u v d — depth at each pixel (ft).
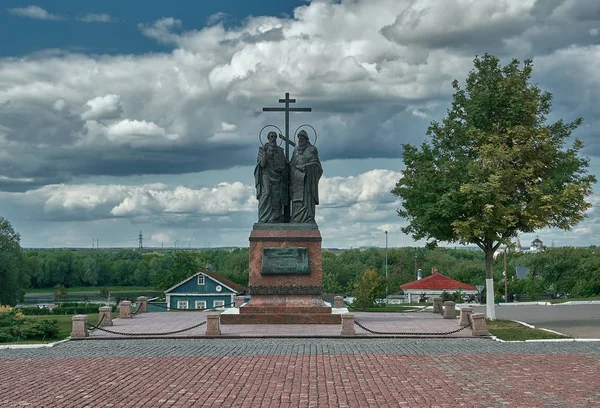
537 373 62.85
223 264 415.85
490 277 113.50
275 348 79.87
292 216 107.45
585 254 264.11
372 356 73.20
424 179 109.09
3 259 250.78
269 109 110.52
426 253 409.49
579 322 114.32
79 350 80.69
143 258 548.31
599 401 51.29
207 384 58.80
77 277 497.05
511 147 110.63
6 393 56.24
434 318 116.26
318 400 52.29
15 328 91.56
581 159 113.39
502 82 109.91
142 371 65.51
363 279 180.96
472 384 57.82
